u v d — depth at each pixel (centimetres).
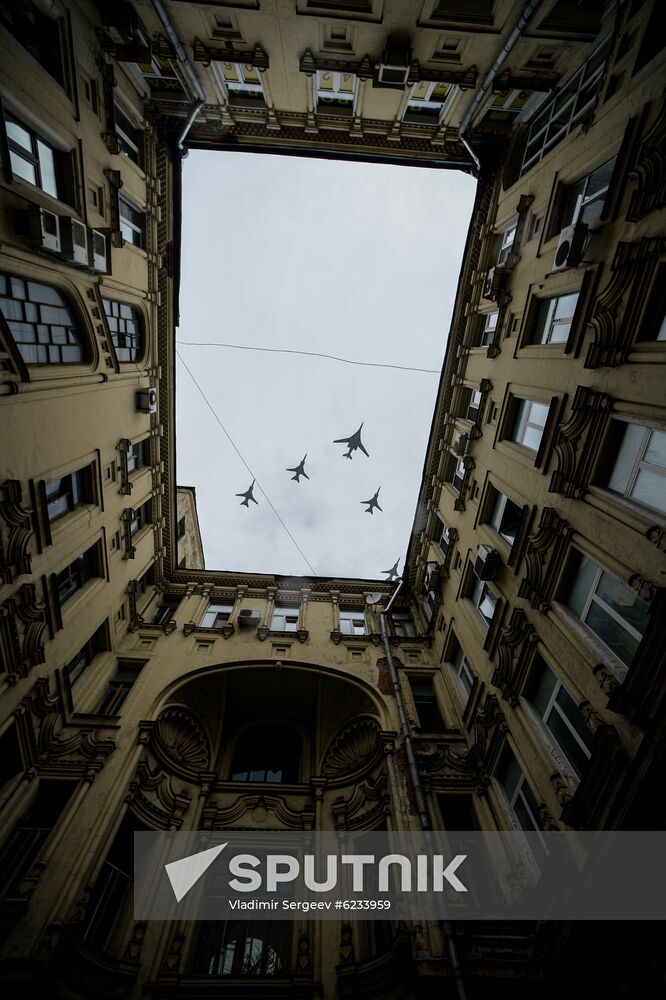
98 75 1053
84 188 980
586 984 644
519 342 1073
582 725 732
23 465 848
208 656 1363
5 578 820
